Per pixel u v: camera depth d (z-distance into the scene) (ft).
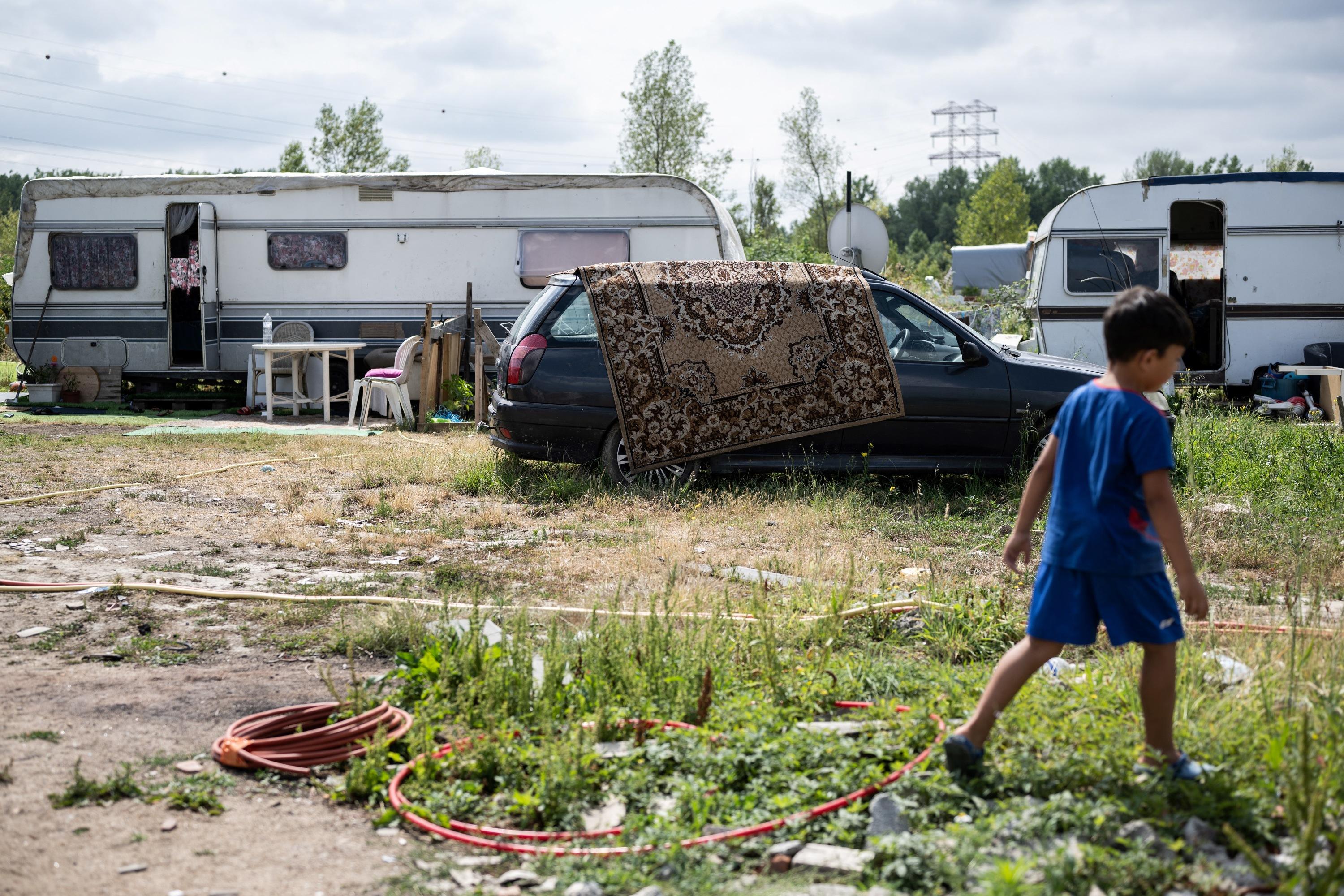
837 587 18.11
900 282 95.66
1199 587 9.56
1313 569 20.24
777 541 22.76
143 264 47.32
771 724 11.76
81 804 10.57
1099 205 46.75
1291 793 9.10
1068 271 47.14
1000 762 10.55
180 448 35.88
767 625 14.39
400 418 42.57
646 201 45.75
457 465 30.73
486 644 13.88
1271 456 30.25
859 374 27.35
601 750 11.59
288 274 47.21
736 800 10.33
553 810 10.40
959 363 27.81
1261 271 46.37
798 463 27.55
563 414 27.76
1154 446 9.57
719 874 8.99
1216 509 24.75
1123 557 9.78
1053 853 8.80
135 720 12.82
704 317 27.30
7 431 39.83
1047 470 10.64
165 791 10.96
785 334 27.35
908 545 22.74
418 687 13.51
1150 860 8.70
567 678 13.71
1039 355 30.30
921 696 12.93
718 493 27.12
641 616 16.31
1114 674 12.86
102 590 18.24
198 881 9.18
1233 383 46.96
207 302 46.50
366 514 25.52
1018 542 10.83
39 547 21.56
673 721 12.24
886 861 9.17
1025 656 10.25
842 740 11.35
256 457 34.12
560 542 22.70
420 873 9.39
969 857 8.82
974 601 17.10
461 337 46.42
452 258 46.57
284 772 11.48
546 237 46.09
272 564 20.66
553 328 28.04
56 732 12.35
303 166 138.92
